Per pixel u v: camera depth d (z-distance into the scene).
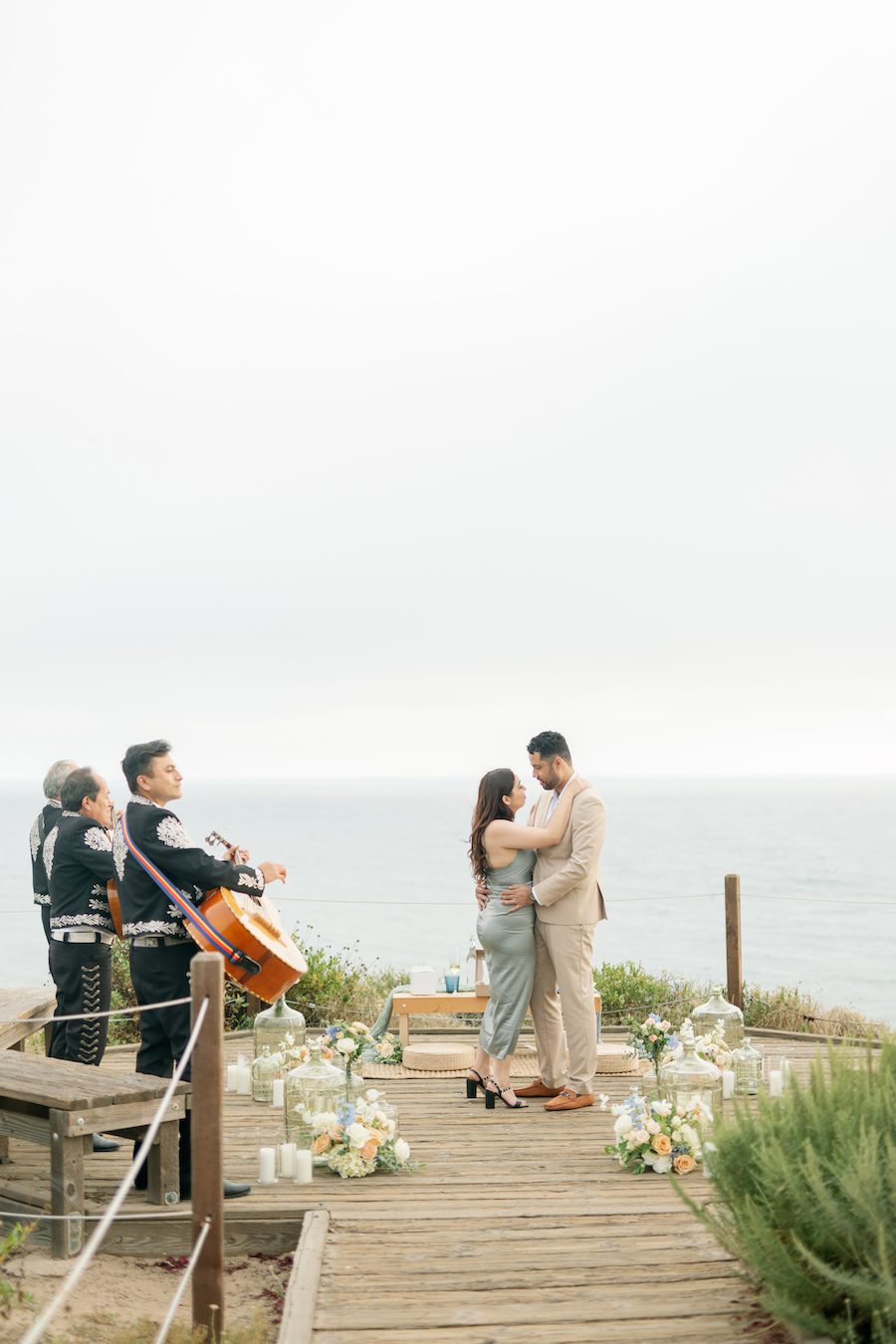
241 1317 4.07
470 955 7.98
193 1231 3.71
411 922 44.00
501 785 6.62
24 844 80.25
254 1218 4.73
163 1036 5.11
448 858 71.19
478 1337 3.49
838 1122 3.53
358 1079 6.56
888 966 31.12
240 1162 5.51
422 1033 9.41
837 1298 3.34
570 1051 6.58
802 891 52.19
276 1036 7.30
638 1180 5.20
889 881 55.09
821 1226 3.28
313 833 91.94
